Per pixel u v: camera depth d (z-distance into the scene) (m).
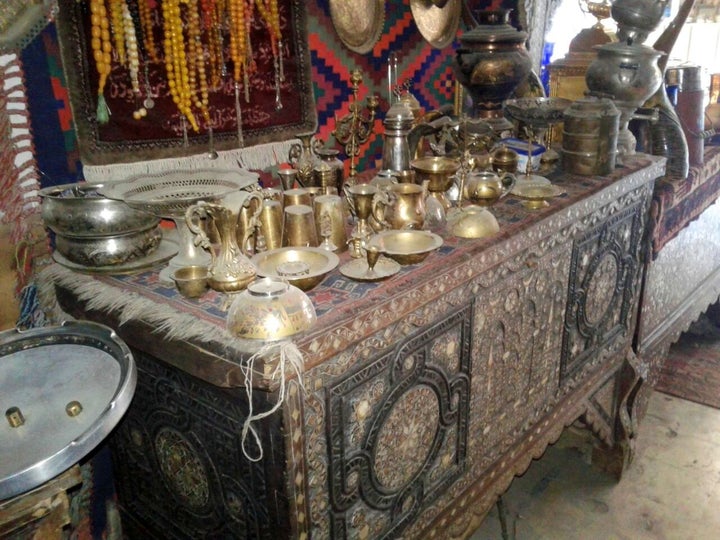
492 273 1.59
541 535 2.26
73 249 1.38
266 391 1.07
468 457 1.72
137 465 1.55
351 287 1.31
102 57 1.42
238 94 1.75
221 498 1.32
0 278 1.44
